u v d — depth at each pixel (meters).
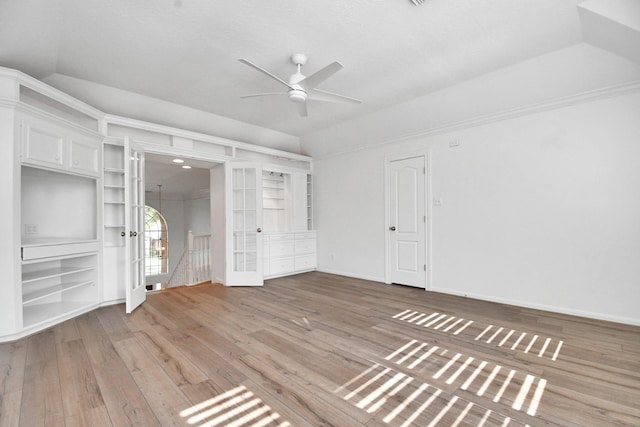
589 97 3.16
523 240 3.63
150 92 3.80
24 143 2.73
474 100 3.76
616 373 2.07
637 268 2.94
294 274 5.87
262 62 3.13
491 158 3.88
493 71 3.35
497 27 2.58
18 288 2.69
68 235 3.65
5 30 2.34
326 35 2.68
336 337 2.72
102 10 2.31
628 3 2.15
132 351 2.43
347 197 5.69
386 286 4.82
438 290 4.41
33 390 1.87
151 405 1.72
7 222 2.62
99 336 2.75
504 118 3.76
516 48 2.90
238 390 1.88
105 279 3.77
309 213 6.42
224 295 4.28
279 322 3.12
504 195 3.77
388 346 2.53
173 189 9.54
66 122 3.12
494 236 3.86
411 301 3.92
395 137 4.87
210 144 4.92
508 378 2.02
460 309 3.55
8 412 1.65
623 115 3.01
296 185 5.95
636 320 2.95
